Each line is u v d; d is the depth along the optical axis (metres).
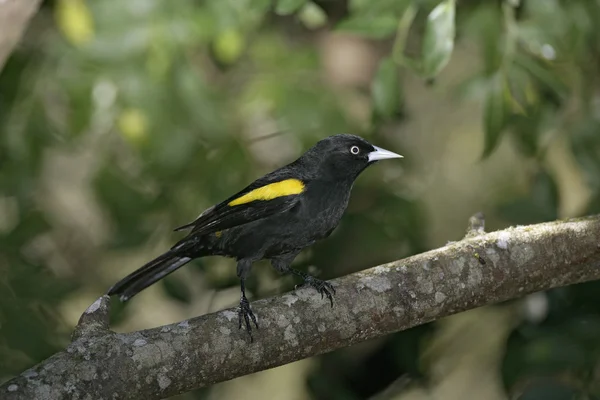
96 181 12.72
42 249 14.99
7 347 11.91
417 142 16.88
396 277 8.45
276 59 12.66
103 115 11.70
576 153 12.02
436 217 16.50
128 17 11.41
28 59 12.79
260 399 15.84
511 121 12.05
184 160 12.23
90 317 7.95
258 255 10.16
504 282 8.55
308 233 10.20
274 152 14.32
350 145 10.36
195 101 11.69
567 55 11.28
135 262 15.07
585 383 10.17
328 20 14.23
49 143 12.73
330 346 8.36
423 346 13.33
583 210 11.89
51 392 7.39
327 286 8.40
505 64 10.23
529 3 10.92
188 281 13.27
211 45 13.30
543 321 11.54
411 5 9.96
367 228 12.74
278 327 8.18
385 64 10.07
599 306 11.53
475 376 15.77
